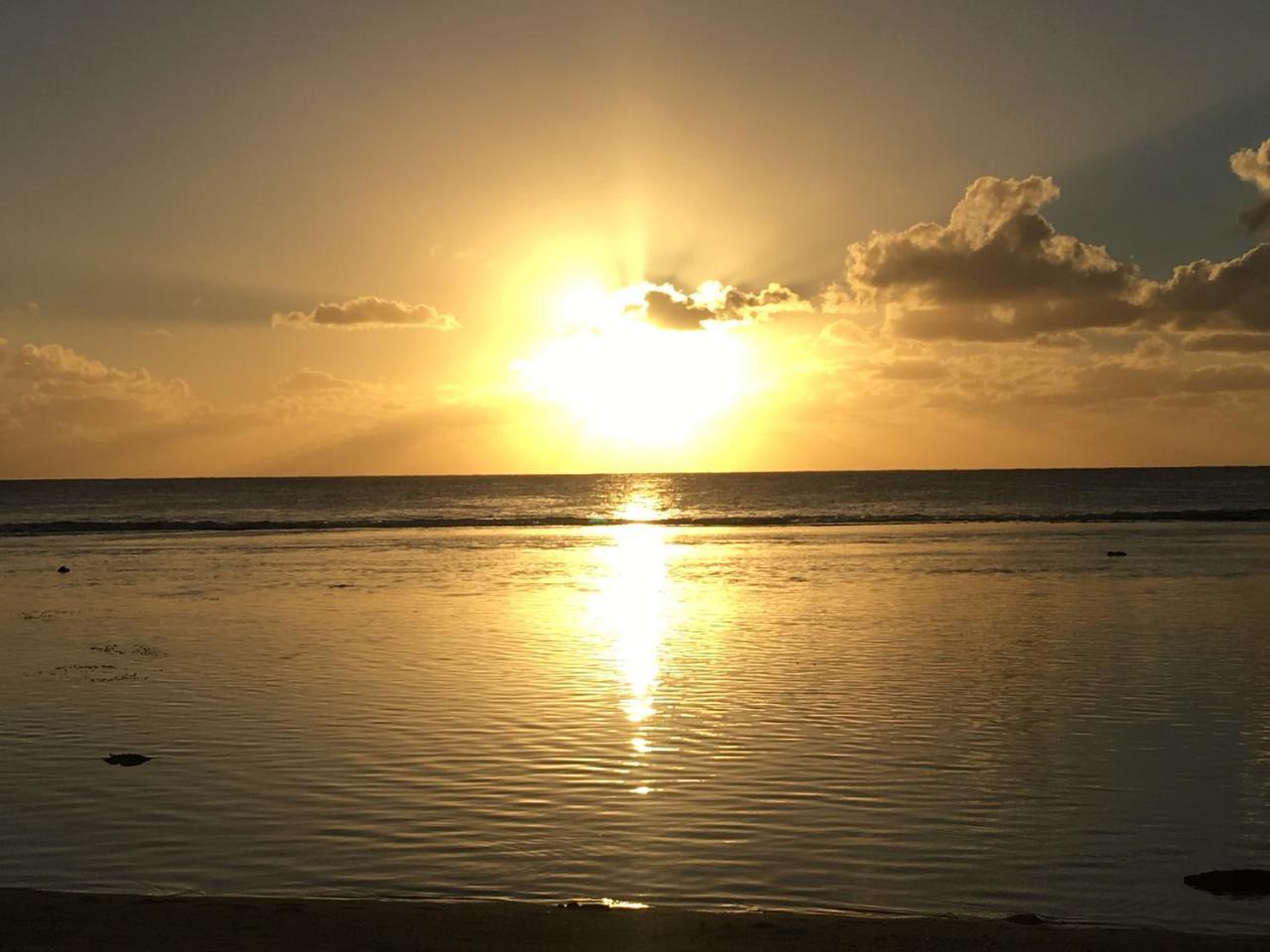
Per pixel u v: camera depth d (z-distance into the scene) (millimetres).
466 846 11922
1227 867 11352
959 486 185250
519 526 86812
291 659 23469
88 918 9656
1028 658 22938
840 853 11703
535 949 9047
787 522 89188
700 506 125625
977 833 12281
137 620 30141
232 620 30109
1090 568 43719
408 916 9773
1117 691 19531
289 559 52844
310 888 10844
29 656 24031
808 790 13781
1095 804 13258
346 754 15539
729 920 9742
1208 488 164125
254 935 9297
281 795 13656
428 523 91750
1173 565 44562
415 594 36781
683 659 23172
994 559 48781
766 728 16969
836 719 17531
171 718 17875
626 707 18453
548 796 13586
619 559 51875
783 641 25734
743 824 12578
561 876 11102
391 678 21188
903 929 9539
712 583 39938
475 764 15023
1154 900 10516
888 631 27141
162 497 167750
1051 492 152125
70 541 68125
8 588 39281
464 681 20828
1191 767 14789
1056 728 16891
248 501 149000
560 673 21609
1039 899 10547
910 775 14391
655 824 12562
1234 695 19141
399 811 13047
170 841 12109
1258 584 37000
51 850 11867
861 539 64688
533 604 33625
